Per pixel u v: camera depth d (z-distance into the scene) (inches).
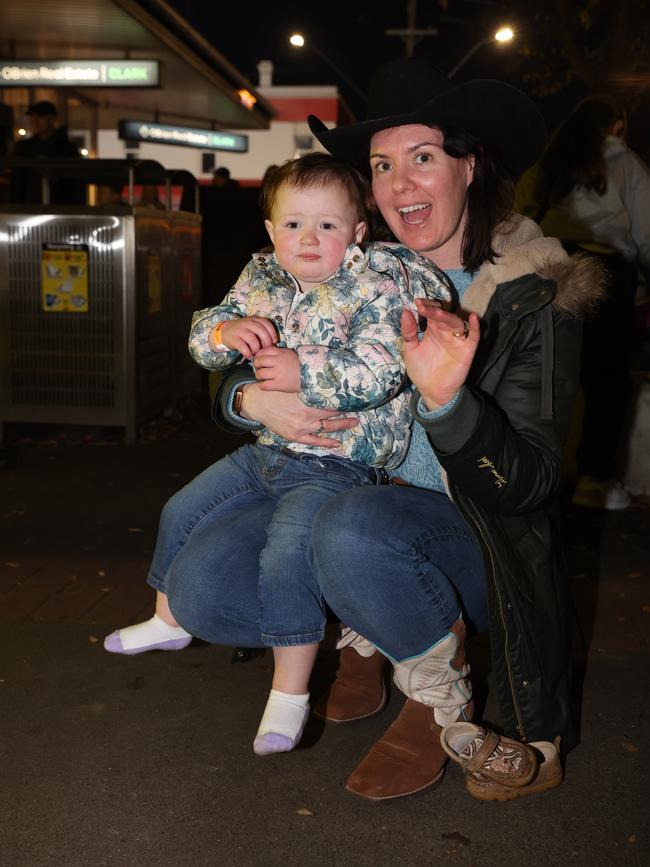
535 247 98.7
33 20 418.9
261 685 134.6
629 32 443.2
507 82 98.0
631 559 186.9
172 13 454.3
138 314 286.8
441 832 100.6
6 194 375.2
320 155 104.0
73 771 111.9
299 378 96.1
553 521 102.3
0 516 214.1
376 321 98.2
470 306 97.9
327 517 96.0
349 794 107.5
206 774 111.5
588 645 147.7
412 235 105.6
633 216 208.7
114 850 97.5
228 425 108.2
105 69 465.1
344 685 124.3
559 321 97.7
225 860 96.0
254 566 102.9
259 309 105.7
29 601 164.2
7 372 285.7
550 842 99.0
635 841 99.3
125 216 277.3
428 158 102.9
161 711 126.7
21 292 282.7
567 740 105.5
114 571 179.6
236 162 1299.2
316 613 97.9
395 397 102.0
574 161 207.8
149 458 271.9
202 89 599.8
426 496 102.3
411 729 108.3
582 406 234.2
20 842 98.7
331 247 101.8
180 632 112.1
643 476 225.8
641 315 231.0
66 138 377.4
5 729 121.4
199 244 360.8
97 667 139.4
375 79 108.1
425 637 97.3
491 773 101.0
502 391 96.7
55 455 273.7
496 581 95.7
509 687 100.2
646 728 122.9
